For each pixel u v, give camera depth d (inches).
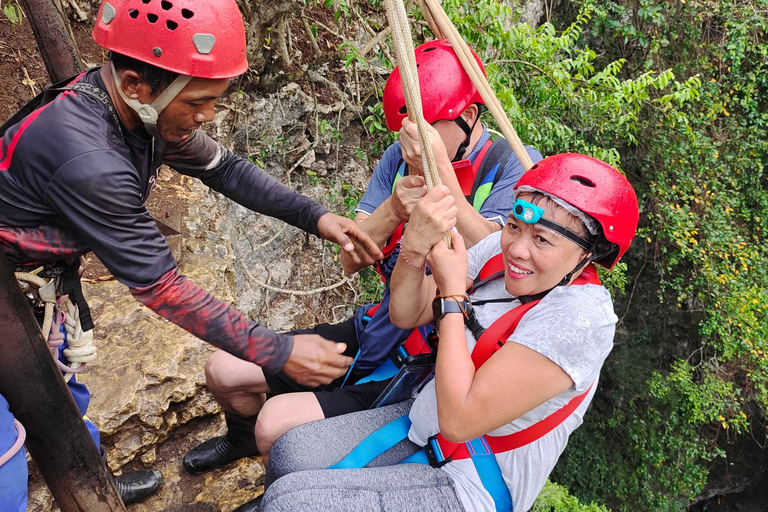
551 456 55.3
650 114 309.1
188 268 123.3
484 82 66.9
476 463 56.1
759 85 332.8
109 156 47.6
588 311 50.4
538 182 51.0
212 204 147.6
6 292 47.2
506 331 54.1
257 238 168.6
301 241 186.4
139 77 47.1
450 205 54.6
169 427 92.6
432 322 68.0
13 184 48.3
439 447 57.5
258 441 66.7
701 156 322.0
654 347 358.6
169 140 53.4
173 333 103.3
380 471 56.2
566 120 239.9
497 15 142.6
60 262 55.9
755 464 378.0
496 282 61.0
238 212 162.4
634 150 323.0
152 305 49.9
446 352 51.7
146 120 49.1
